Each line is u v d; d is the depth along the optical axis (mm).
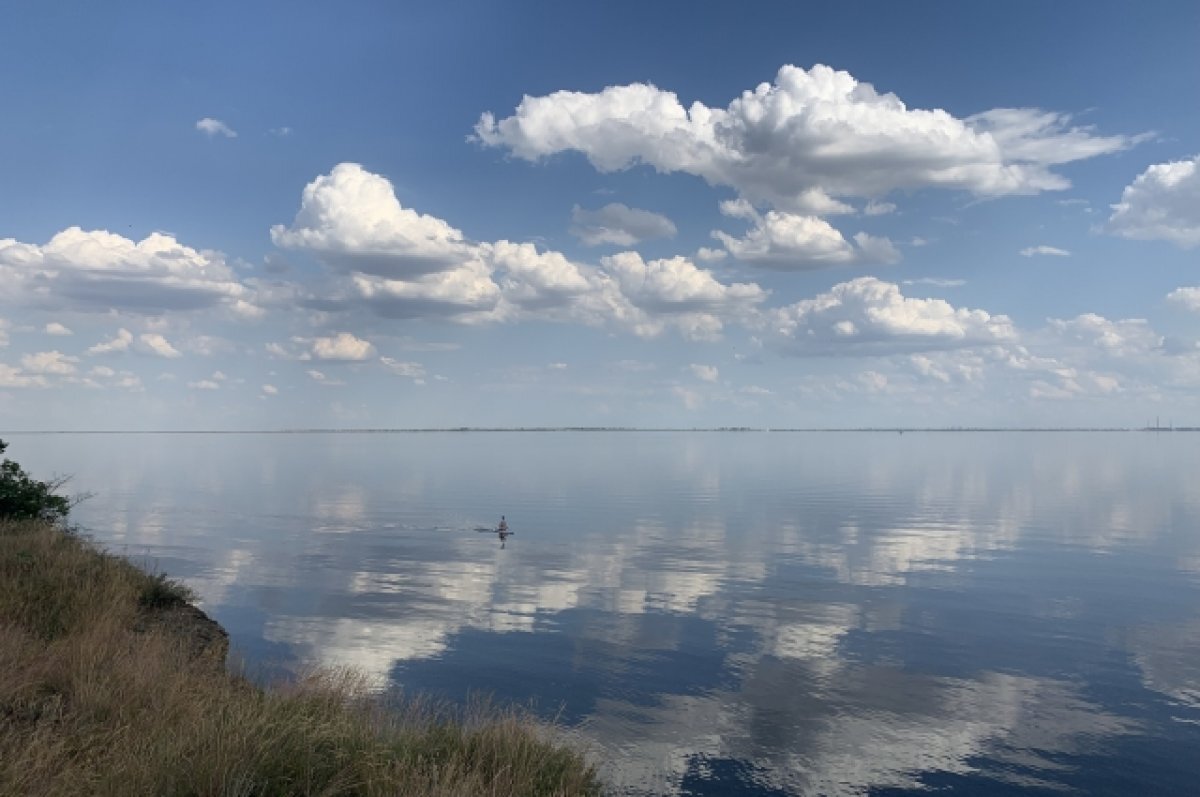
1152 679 18328
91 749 7383
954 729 15133
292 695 9883
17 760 6711
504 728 9828
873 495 70625
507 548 38906
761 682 17844
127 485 80250
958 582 30094
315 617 23609
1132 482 87875
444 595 27359
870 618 24141
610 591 28328
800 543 40656
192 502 62094
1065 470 113062
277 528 46250
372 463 132750
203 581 29453
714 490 76188
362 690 11703
